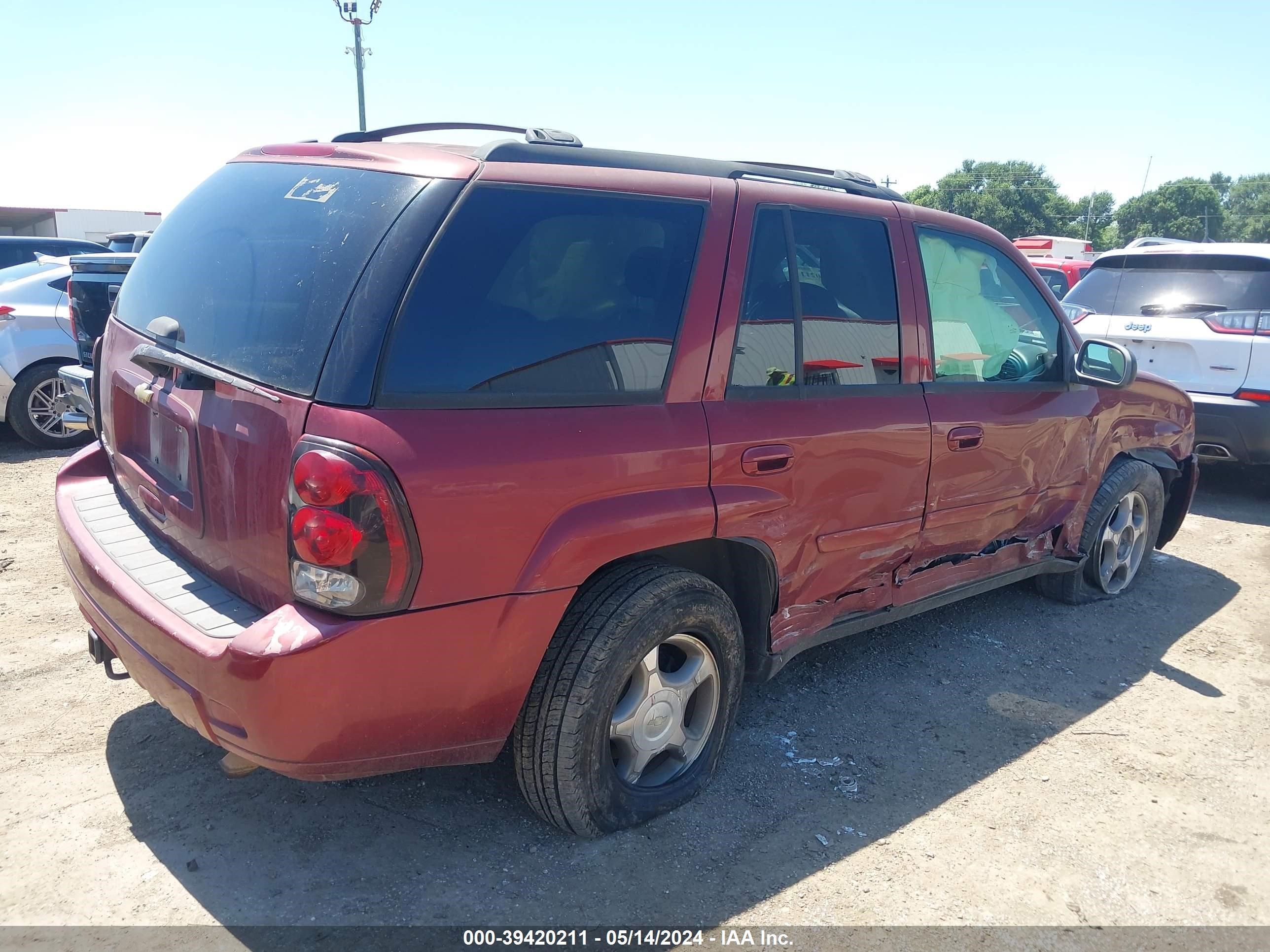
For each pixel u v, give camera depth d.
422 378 2.30
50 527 5.66
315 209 2.57
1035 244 20.17
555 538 2.46
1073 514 4.52
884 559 3.53
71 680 3.68
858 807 3.08
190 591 2.53
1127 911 2.65
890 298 3.48
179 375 2.64
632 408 2.68
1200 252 7.20
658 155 3.03
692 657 2.99
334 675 2.19
